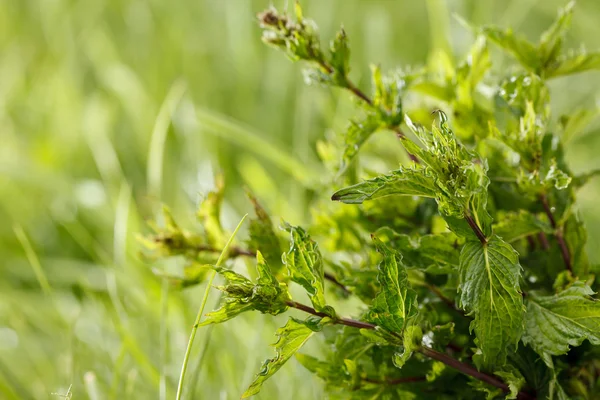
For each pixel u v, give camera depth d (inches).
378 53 77.4
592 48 76.8
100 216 64.6
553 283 37.2
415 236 36.7
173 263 47.6
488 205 37.3
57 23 89.2
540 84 37.3
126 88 76.4
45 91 81.7
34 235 66.4
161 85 83.4
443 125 34.3
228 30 86.4
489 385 35.5
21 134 78.0
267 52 81.8
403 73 37.9
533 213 37.7
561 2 82.1
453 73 39.2
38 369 46.6
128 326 44.6
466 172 34.4
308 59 37.1
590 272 37.1
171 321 45.1
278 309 34.5
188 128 66.7
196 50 87.0
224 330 44.0
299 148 68.2
